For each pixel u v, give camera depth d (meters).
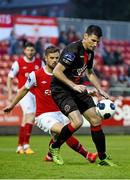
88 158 22.97
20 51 63.84
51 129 23.41
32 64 31.47
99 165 21.95
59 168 20.98
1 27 63.53
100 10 88.31
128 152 30.77
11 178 18.11
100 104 22.08
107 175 18.84
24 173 19.48
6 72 61.31
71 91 21.75
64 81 21.14
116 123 50.94
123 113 51.22
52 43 64.81
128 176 18.69
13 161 24.33
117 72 66.19
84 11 90.00
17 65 31.33
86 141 41.00
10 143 38.75
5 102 47.62
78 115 21.39
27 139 30.03
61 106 21.59
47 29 64.94
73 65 21.55
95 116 21.61
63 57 21.25
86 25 67.25
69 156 27.47
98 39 21.20
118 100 51.03
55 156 22.61
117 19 87.38
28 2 96.31
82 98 21.70
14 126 48.03
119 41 68.31
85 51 21.53
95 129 21.67
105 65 66.19
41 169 20.69
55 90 21.78
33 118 30.67
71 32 66.50
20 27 64.12
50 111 24.31
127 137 46.88
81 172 19.64
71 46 21.38
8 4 96.06
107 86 61.16
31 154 28.94
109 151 31.55
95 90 23.20
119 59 67.38
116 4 87.81
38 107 24.42
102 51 66.69
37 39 64.31
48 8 95.19
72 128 21.62
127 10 86.88
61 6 93.12
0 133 47.69
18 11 95.88
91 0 89.75
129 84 63.41
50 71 24.56
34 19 64.56
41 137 46.31
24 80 31.39
